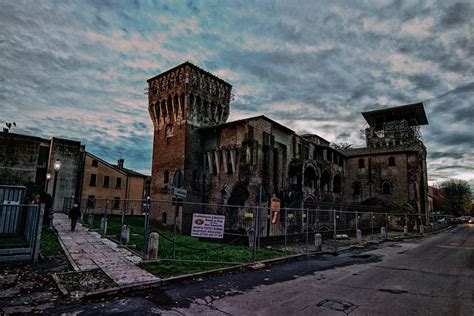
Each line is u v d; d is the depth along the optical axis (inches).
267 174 1144.8
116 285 323.9
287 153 1293.1
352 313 269.1
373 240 949.2
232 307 278.7
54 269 391.9
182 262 454.6
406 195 1734.7
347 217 1216.8
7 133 1242.6
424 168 2057.1
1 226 484.1
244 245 703.7
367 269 481.4
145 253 450.9
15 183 1238.9
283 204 1144.8
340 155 1865.2
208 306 280.5
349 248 747.4
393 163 1814.7
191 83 1296.8
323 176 1581.0
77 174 1632.6
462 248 798.5
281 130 1290.6
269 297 311.9
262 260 501.7
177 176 489.7
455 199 3590.1
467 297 325.1
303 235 845.2
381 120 2255.2
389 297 320.8
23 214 507.8
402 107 2063.2
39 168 1520.7
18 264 407.8
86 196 1745.8
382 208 1529.3
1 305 265.6
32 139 1302.9
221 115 1441.9
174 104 1323.8
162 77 1403.8
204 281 372.5
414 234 1273.4
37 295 295.1
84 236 684.1
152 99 1428.4
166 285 348.8
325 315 262.4
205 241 784.9
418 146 1871.3
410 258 609.9
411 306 291.9
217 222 462.3
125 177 1948.8
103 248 543.5
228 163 1184.2
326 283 378.9
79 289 308.3
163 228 1219.2
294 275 422.0
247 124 1120.2
